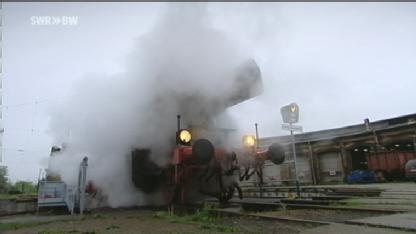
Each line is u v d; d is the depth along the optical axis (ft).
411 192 39.63
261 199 31.86
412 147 109.70
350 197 31.83
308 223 16.93
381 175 99.66
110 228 18.11
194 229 16.83
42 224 21.59
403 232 13.71
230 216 21.59
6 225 21.59
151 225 18.83
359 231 14.16
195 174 25.76
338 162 117.29
